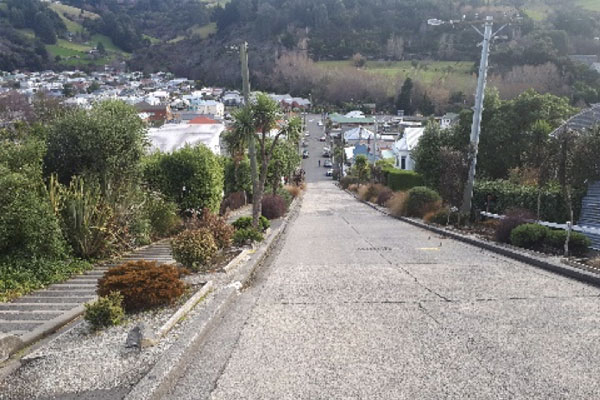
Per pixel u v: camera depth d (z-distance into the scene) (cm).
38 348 537
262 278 905
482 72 1475
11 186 872
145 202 1431
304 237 1565
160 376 432
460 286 773
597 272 799
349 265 995
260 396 414
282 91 11788
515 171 1794
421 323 589
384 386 424
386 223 1986
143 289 659
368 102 10738
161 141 3066
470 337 536
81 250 1069
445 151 1636
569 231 941
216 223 1206
